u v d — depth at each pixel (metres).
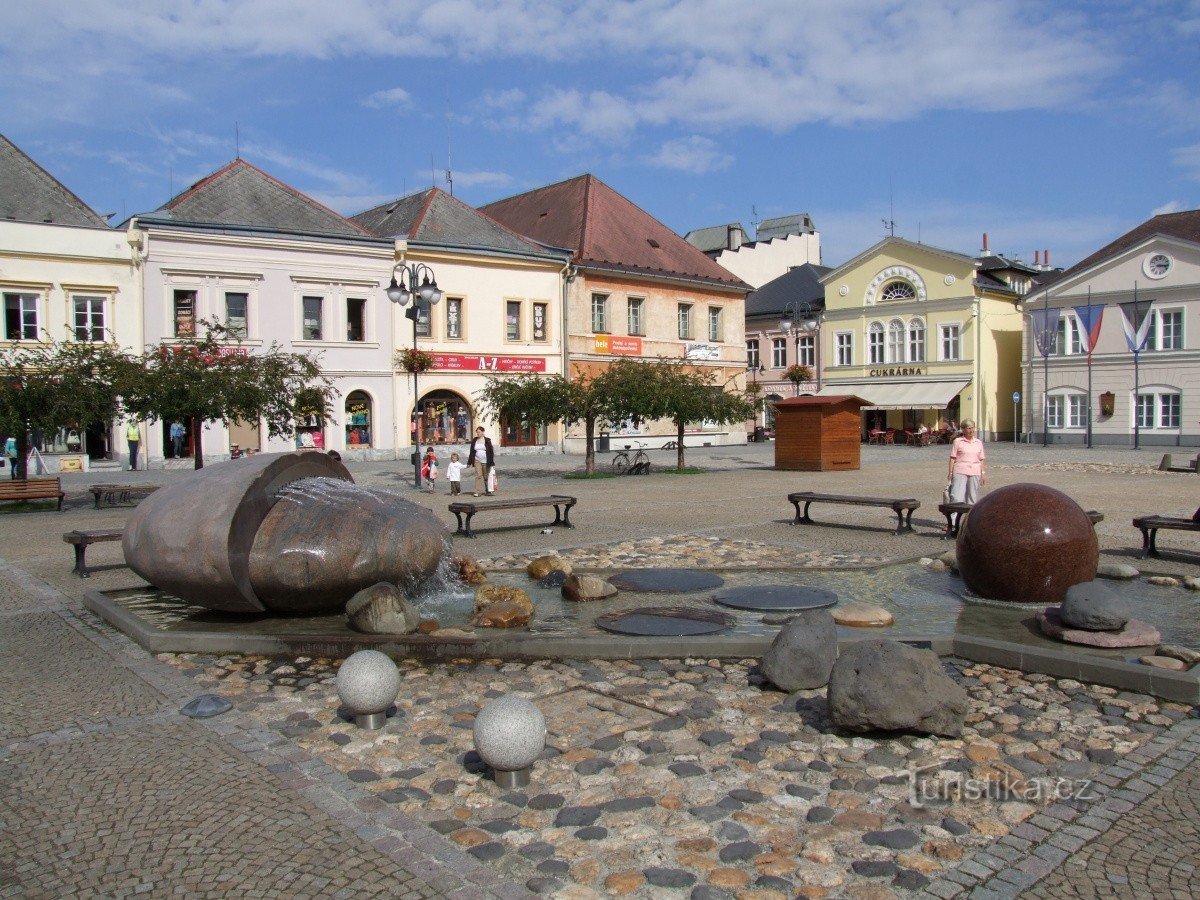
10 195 33.72
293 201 40.09
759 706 6.24
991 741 5.54
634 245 49.53
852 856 4.18
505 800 4.82
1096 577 10.48
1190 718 5.88
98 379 20.86
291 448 37.97
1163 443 48.69
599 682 6.86
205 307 36.25
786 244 69.00
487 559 12.63
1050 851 4.20
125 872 4.14
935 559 11.53
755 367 64.06
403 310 40.66
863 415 60.38
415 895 3.90
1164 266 48.38
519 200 55.03
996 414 56.72
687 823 4.53
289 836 4.45
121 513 20.12
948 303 55.81
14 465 25.25
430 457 25.62
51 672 7.38
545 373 44.66
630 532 15.38
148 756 5.52
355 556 8.67
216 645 7.88
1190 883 3.91
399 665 7.38
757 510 18.70
